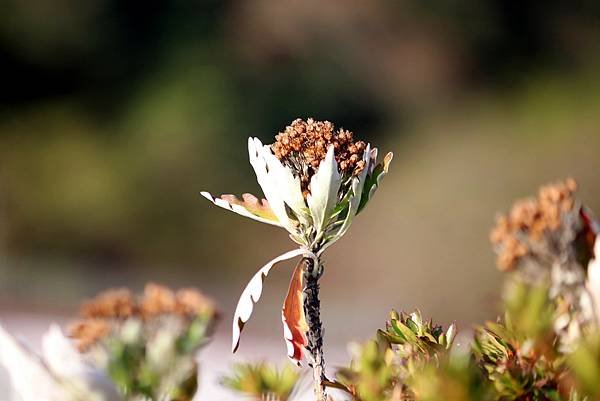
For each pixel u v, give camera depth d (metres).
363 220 14.19
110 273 17.22
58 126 19.55
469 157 13.98
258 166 1.74
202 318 1.86
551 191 1.88
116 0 20.22
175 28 20.22
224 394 1.88
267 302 12.80
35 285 13.34
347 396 1.75
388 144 18.36
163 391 1.85
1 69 19.92
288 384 1.80
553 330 1.74
